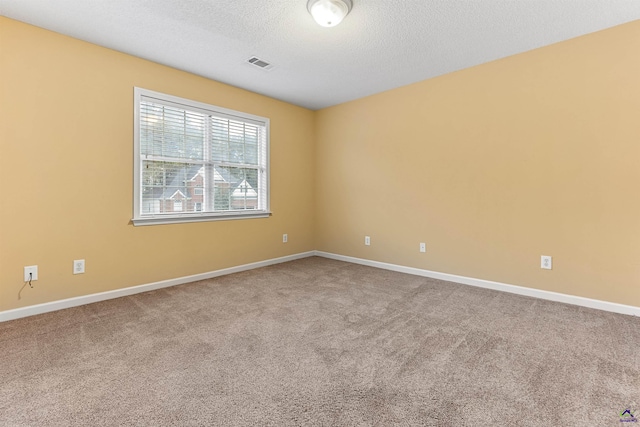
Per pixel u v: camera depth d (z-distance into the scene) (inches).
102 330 83.3
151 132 119.4
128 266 114.0
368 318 91.9
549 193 106.2
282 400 54.7
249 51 109.6
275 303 105.2
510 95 113.2
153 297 111.4
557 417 49.9
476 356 69.6
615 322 87.6
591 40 97.0
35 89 93.4
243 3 82.7
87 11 86.1
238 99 146.4
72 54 100.0
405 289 120.4
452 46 106.0
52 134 96.7
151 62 117.6
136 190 115.0
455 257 130.3
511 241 115.0
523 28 94.4
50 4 82.7
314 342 76.7
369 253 162.2
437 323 88.0
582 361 67.1
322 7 79.9
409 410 51.9
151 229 120.0
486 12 86.1
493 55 112.6
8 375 61.7
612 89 93.9
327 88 147.7
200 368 64.9
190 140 131.3
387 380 60.6
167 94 122.1
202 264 135.9
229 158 145.7
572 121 101.0
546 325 86.0
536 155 108.3
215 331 83.0
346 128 169.6
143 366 65.5
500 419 49.6
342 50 109.1
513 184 113.7
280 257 169.6
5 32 88.4
